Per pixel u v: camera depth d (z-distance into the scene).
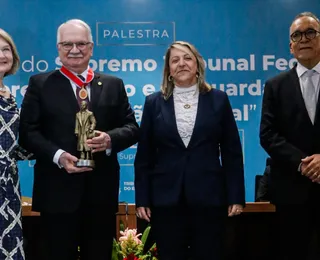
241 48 6.50
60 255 2.94
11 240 2.88
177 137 3.10
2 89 3.03
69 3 6.46
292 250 3.19
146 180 3.18
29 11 6.43
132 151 6.32
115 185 3.08
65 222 2.95
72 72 3.09
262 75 6.50
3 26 6.41
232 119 3.20
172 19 6.50
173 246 3.07
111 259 3.07
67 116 3.00
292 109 3.21
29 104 3.06
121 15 6.48
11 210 2.90
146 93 6.47
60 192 2.97
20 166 6.28
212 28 6.50
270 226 3.70
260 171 6.45
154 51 6.48
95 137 2.88
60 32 3.06
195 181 3.06
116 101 3.12
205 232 3.06
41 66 6.42
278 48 6.52
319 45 3.25
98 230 3.00
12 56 3.06
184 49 3.15
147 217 3.12
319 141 3.16
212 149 3.12
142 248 3.24
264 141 3.22
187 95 3.18
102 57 6.45
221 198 3.08
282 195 3.20
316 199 3.16
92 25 6.45
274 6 6.52
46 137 3.03
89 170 2.88
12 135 2.95
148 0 6.49
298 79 3.26
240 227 3.70
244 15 6.51
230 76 6.48
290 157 3.09
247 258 3.69
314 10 6.53
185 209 3.11
